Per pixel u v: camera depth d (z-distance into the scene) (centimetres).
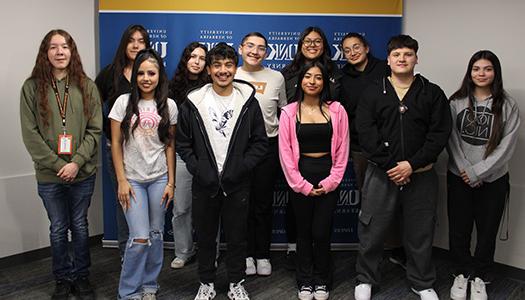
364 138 240
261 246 283
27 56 293
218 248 308
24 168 298
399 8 321
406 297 255
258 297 254
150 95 230
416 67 325
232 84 240
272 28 318
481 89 249
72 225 246
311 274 255
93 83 244
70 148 229
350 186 330
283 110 248
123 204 229
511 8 273
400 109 233
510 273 283
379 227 246
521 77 272
